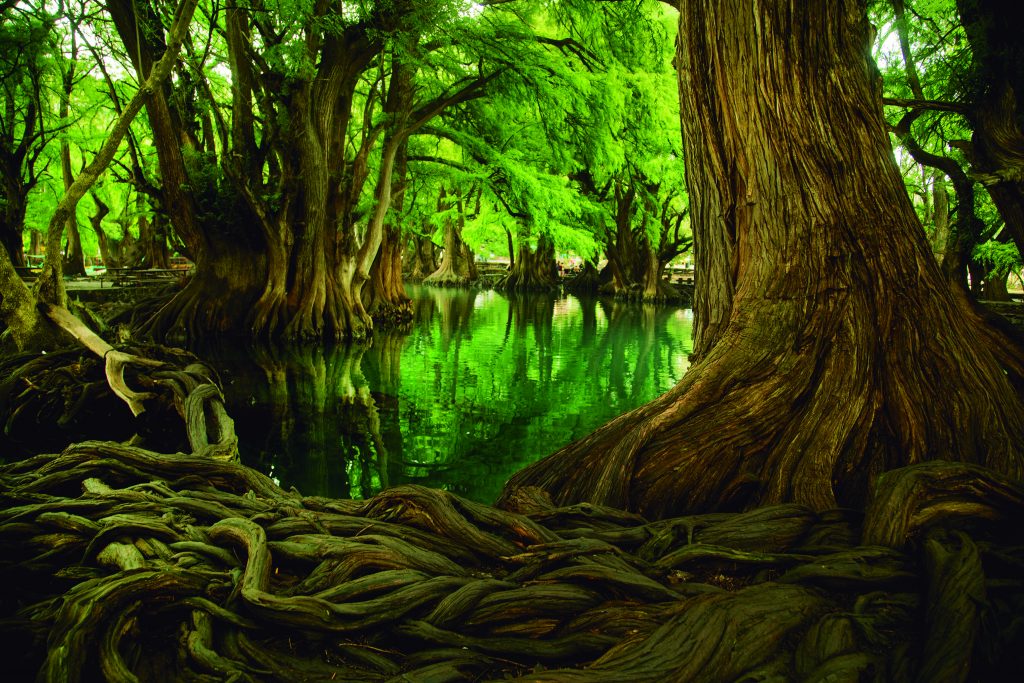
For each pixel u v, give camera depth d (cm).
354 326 2008
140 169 1886
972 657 222
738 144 429
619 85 2091
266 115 1844
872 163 402
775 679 232
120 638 252
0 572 308
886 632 255
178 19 946
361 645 274
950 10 887
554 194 2278
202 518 380
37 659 249
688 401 416
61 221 988
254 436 891
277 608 271
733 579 318
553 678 233
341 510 391
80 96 2520
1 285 957
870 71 435
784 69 403
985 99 613
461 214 4094
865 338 388
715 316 463
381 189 2112
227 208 1916
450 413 1048
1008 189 591
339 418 1002
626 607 287
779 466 385
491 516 366
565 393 1225
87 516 365
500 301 3788
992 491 318
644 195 3378
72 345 1019
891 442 378
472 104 2319
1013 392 394
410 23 1655
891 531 314
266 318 1888
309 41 1748
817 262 401
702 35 443
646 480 404
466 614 290
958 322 396
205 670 247
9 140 1922
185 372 977
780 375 401
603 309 3347
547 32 2611
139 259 3384
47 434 920
